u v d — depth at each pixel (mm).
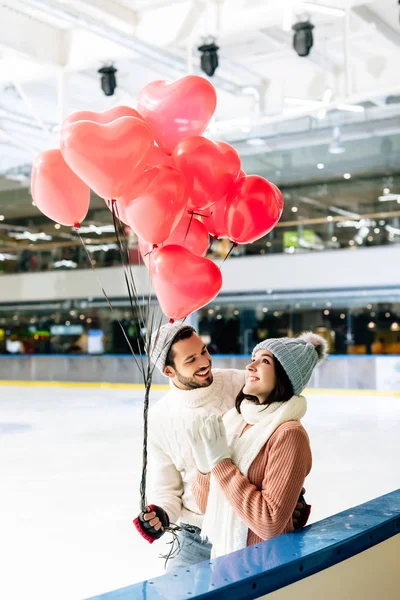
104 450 7293
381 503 2148
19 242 21672
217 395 2057
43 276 20516
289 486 1669
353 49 9414
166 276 1877
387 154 15797
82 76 9852
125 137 1793
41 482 5754
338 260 16703
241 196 2041
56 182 2006
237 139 13305
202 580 1501
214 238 2260
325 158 16297
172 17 7035
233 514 1801
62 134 1836
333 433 8195
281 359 1771
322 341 2021
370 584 1874
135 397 12891
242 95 10969
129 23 7223
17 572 3492
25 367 16781
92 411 10828
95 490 5418
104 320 19609
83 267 20312
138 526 1924
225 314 18609
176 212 1882
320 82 10273
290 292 17375
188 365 1987
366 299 16906
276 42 8953
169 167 1892
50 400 12555
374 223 17484
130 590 1458
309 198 18312
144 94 2047
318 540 1748
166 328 2004
